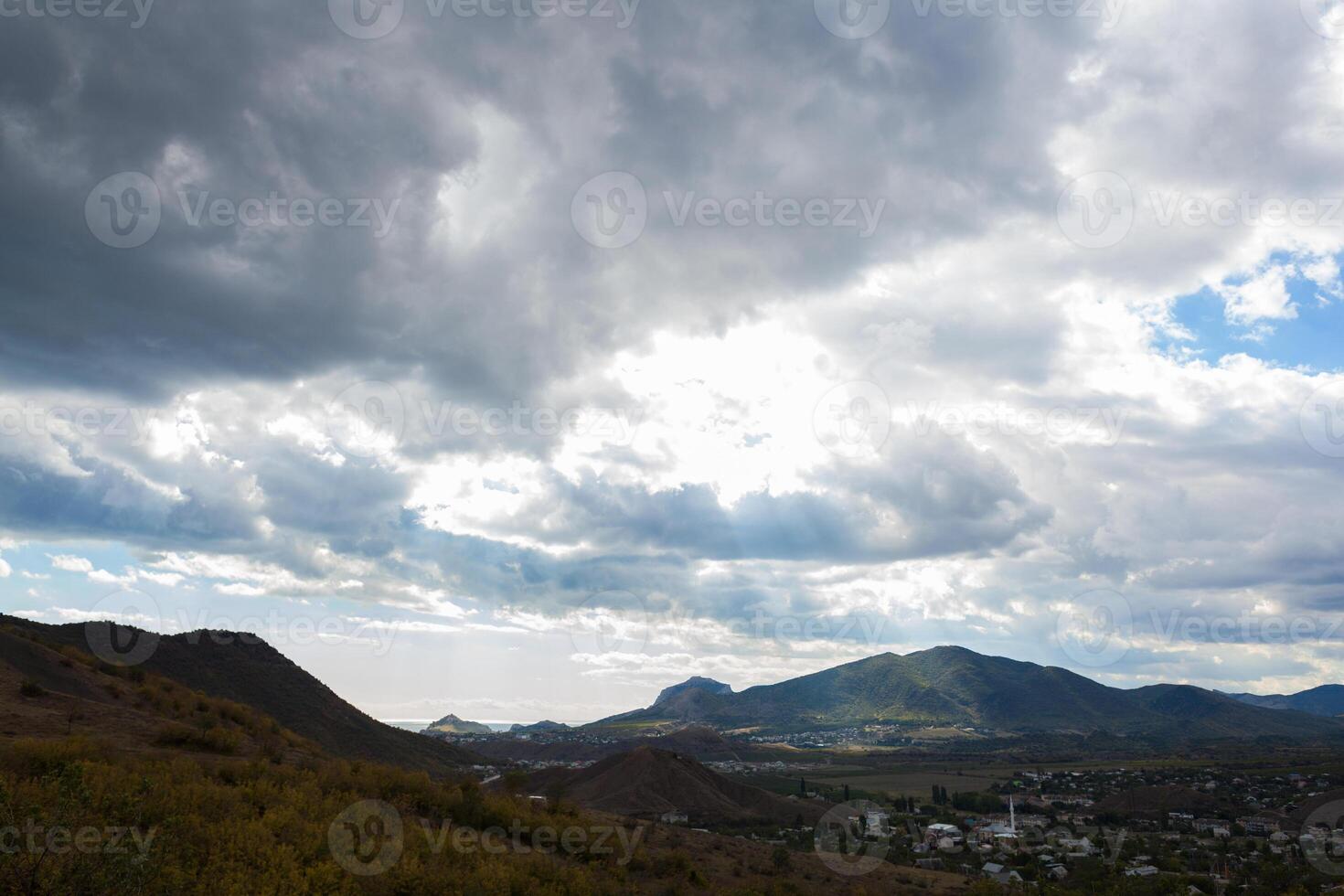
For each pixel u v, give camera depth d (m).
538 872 23.61
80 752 23.59
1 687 32.47
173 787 21.05
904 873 50.50
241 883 15.62
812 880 39.72
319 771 30.34
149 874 13.56
